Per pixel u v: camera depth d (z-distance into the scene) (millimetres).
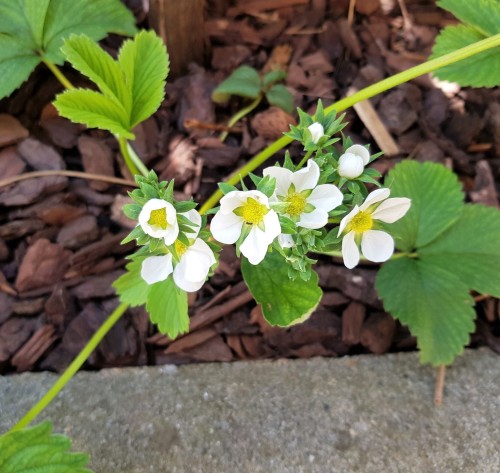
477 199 328
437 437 249
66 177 315
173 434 249
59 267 300
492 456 243
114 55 343
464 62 292
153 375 275
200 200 321
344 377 274
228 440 247
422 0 385
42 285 298
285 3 384
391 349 293
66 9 310
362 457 242
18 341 285
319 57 366
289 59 368
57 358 283
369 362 281
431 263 290
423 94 355
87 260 303
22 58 299
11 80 293
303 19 381
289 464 240
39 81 332
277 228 179
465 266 286
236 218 186
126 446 245
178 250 197
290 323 234
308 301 233
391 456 242
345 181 200
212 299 299
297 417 255
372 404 261
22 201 305
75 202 314
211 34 372
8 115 326
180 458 241
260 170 325
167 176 324
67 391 265
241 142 337
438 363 266
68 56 243
